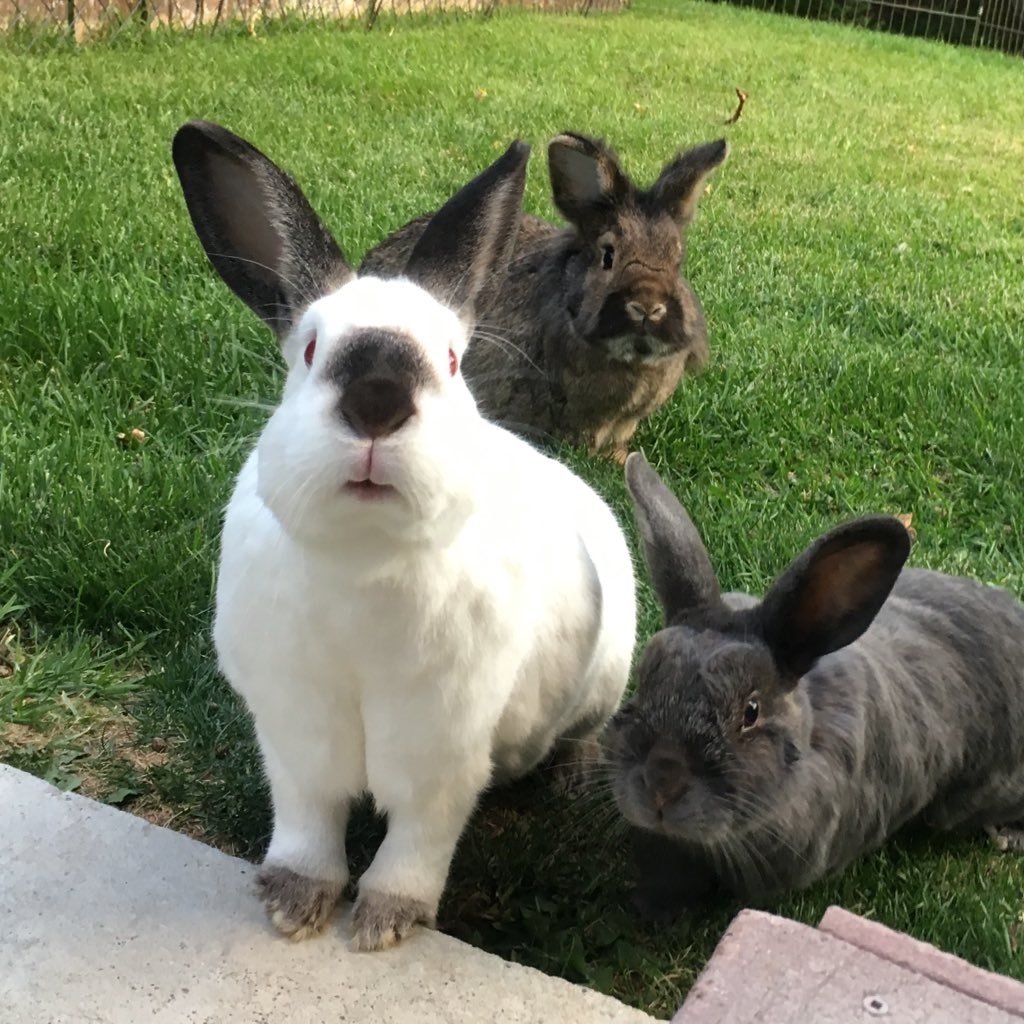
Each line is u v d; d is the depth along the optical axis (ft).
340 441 1.56
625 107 9.26
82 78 7.23
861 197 7.72
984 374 4.79
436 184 6.22
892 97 11.88
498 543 1.95
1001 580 3.40
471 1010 1.94
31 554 2.96
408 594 1.81
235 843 2.39
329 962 2.00
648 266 4.00
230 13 9.61
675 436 4.26
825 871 2.42
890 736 2.45
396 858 2.10
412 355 1.63
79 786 2.44
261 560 1.88
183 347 3.95
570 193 4.12
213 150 2.05
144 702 2.65
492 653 1.96
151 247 4.68
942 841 2.76
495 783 2.53
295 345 1.86
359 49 9.52
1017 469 4.08
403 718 1.94
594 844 2.50
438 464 1.59
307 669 1.90
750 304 5.38
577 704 2.49
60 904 2.03
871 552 2.13
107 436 3.49
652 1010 2.18
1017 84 13.80
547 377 4.24
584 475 3.86
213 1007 1.90
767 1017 1.57
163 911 2.04
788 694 2.22
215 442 3.53
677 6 16.57
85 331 3.94
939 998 1.60
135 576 2.88
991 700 2.67
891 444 4.23
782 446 4.18
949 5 18.60
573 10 14.33
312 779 2.05
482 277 2.14
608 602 2.49
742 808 2.12
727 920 2.39
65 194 5.03
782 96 11.03
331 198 5.56
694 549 2.39
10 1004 1.86
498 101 8.53
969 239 7.09
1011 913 2.46
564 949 2.24
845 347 4.95
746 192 7.48
